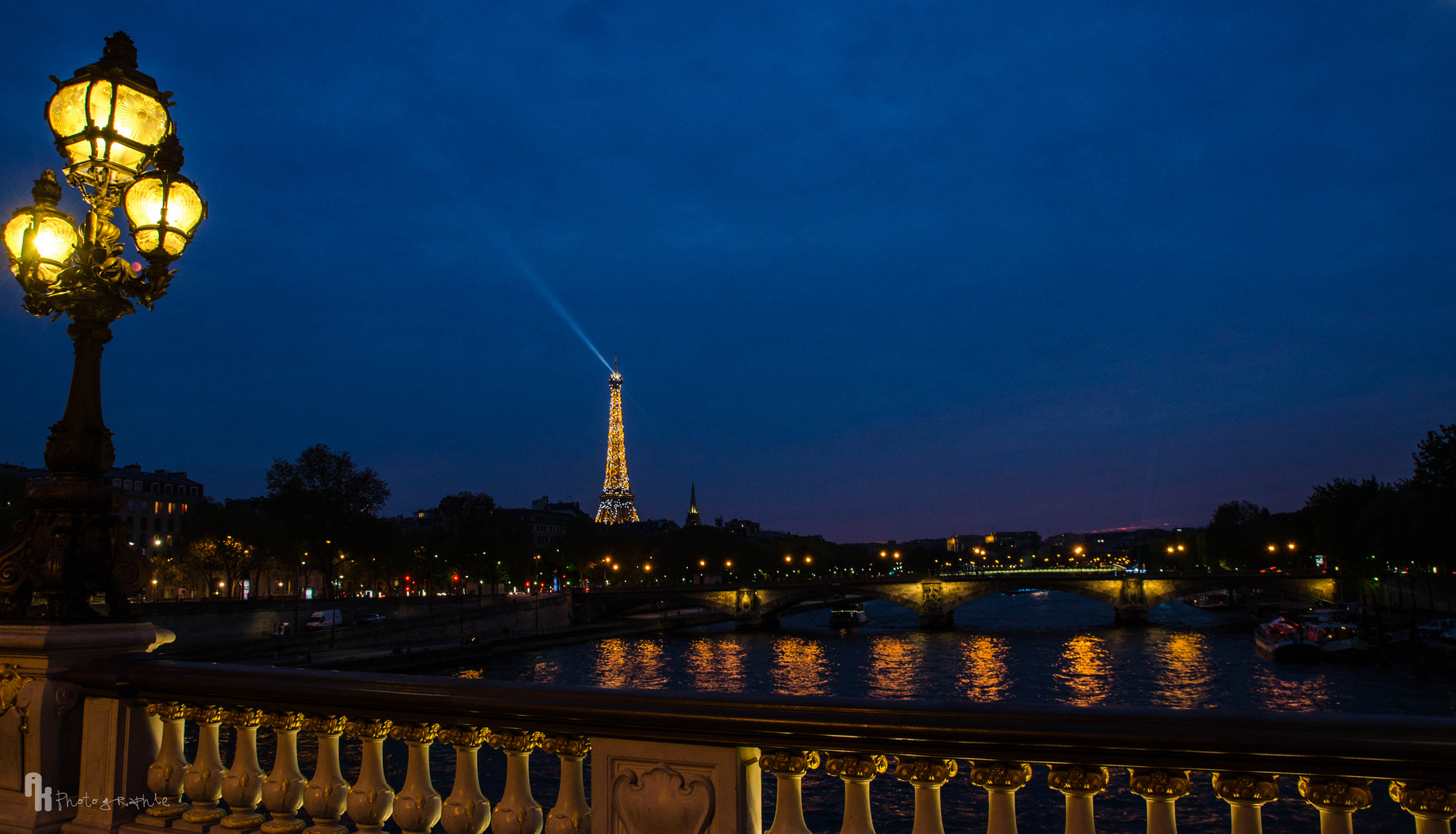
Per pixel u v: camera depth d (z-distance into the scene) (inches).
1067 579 5428.2
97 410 272.8
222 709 241.1
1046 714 157.9
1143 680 2758.4
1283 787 900.0
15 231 266.2
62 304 267.1
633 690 189.2
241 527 3971.5
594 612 5659.5
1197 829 808.9
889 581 5585.6
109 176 271.0
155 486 5467.5
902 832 761.0
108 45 280.7
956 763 168.1
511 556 5002.5
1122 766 155.2
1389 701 2271.2
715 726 176.4
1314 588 4916.3
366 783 217.0
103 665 254.4
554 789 985.5
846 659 3673.7
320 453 3912.4
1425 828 139.6
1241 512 7022.6
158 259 276.7
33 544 264.2
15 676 261.0
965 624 6151.6
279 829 229.6
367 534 3944.4
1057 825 868.0
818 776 1019.3
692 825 179.6
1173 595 5349.4
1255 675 2792.8
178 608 3016.7
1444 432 2997.0
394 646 3713.1
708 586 5654.5
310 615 3577.8
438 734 207.5
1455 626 3026.6
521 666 3604.8
